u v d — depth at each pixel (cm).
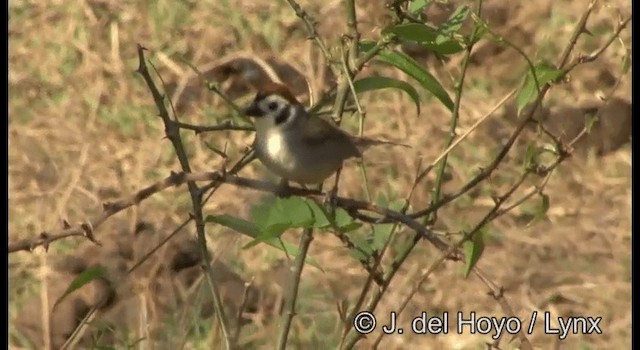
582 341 1088
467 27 1377
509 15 1550
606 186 1307
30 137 1384
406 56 712
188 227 1163
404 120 1391
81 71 1490
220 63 1413
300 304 1073
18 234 1220
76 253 1116
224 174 643
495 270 1187
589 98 1402
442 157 701
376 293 731
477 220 1258
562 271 1188
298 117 792
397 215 661
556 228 1255
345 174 1290
